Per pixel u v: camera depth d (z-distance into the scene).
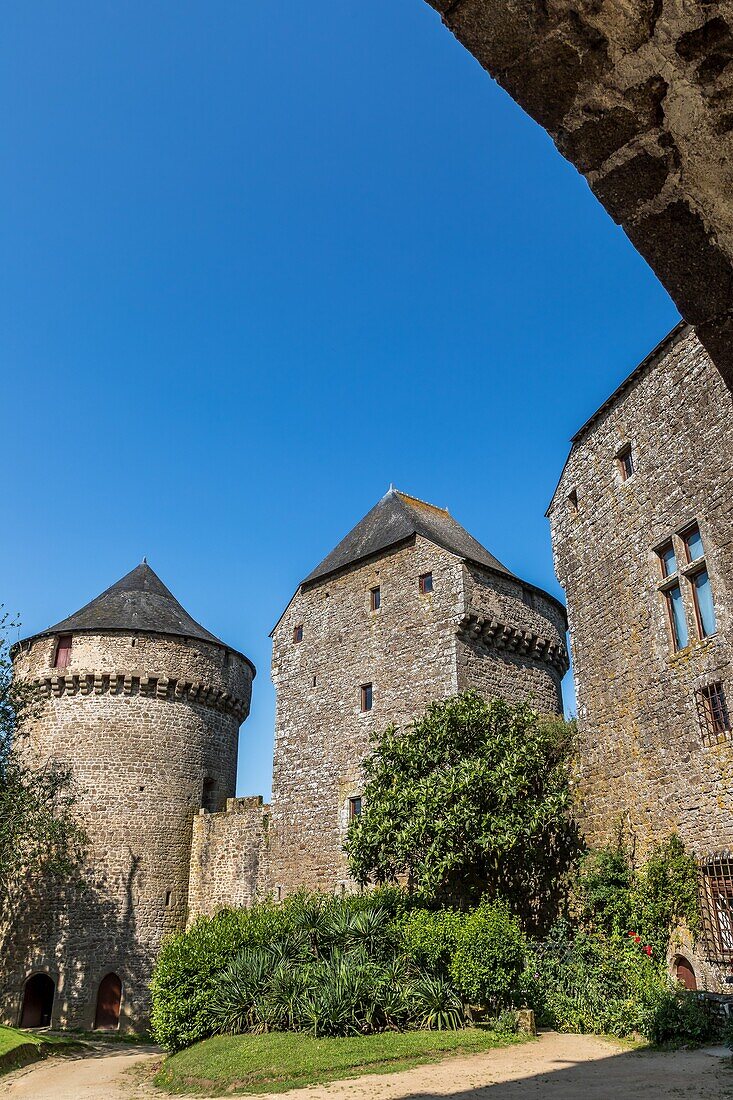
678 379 14.87
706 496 13.73
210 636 35.03
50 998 27.97
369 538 26.95
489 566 23.64
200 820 30.83
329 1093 10.07
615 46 3.17
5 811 23.50
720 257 3.43
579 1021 13.44
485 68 3.46
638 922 13.77
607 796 15.69
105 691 31.58
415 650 23.20
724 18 3.00
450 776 17.83
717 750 12.73
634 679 15.16
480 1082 9.91
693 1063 9.96
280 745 26.44
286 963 16.14
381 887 18.56
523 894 17.67
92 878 28.84
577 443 18.27
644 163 3.44
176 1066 14.23
